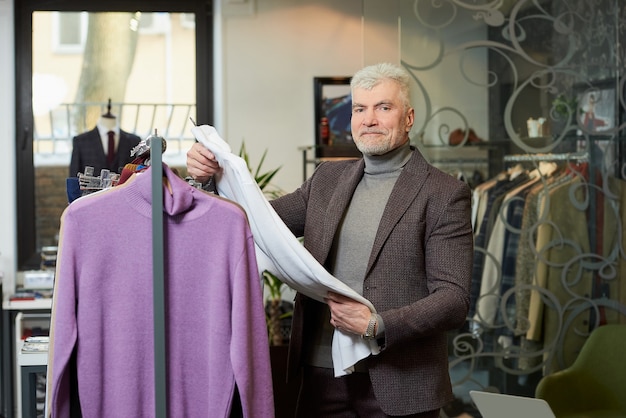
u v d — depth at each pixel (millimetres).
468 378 4371
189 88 5480
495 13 4348
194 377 2207
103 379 2172
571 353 4398
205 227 2186
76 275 2146
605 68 4402
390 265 2605
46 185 5352
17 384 4969
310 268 2400
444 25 4344
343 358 2523
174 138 5488
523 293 4391
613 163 4410
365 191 2730
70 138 5371
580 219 4402
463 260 2590
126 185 2174
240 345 2139
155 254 2100
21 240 5316
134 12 5398
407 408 2574
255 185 2379
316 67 5387
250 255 2199
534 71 4371
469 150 4355
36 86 5328
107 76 5391
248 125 5359
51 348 2150
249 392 2152
